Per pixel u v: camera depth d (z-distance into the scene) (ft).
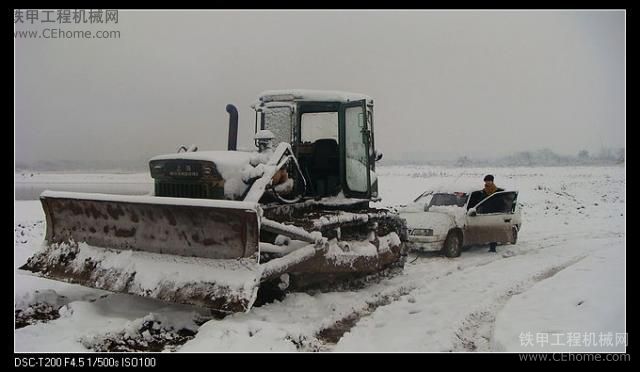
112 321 17.99
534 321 18.92
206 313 18.63
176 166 20.57
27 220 48.65
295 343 16.58
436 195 37.93
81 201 20.76
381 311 20.80
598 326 18.03
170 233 18.89
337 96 25.67
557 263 31.50
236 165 19.89
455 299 22.89
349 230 24.52
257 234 17.10
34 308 19.88
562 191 77.00
